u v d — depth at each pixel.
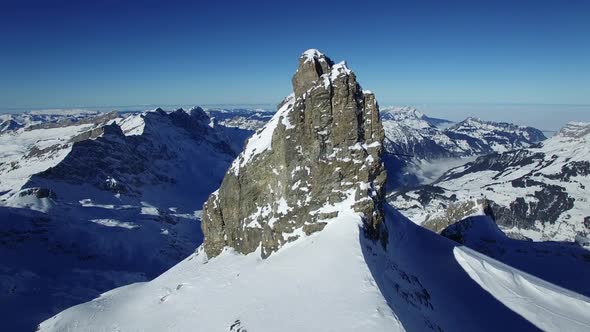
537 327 57.22
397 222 82.44
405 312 48.59
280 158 80.12
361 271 49.94
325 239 63.06
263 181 85.00
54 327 79.44
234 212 89.38
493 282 66.69
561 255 108.81
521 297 63.50
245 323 49.56
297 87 87.25
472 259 72.38
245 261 79.00
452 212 144.50
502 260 109.75
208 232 96.50
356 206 66.94
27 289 160.38
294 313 46.50
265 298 54.16
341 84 72.31
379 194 71.25
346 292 46.44
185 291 75.50
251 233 83.31
